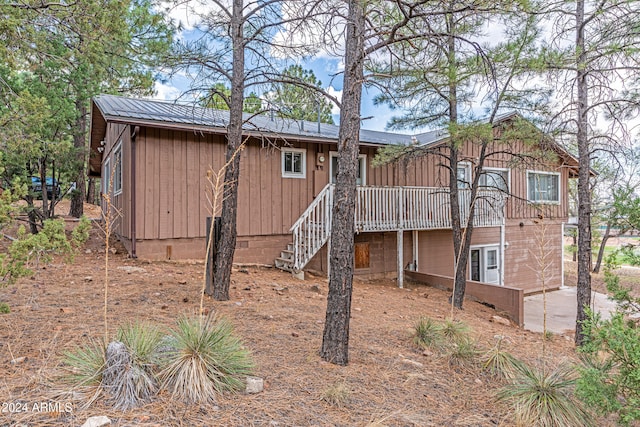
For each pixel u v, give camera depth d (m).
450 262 13.33
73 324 4.04
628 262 3.47
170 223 8.63
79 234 3.75
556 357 5.59
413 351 4.64
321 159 10.57
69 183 13.18
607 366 3.21
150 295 5.58
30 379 2.76
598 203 7.05
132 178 8.23
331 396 3.10
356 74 4.02
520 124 7.91
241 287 6.89
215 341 3.21
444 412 3.23
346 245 3.94
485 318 8.23
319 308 6.00
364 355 4.25
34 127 6.45
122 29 6.30
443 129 7.94
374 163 9.16
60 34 5.86
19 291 5.25
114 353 2.77
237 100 6.00
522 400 3.44
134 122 7.79
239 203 9.41
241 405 2.80
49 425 2.26
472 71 6.79
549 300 13.12
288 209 10.12
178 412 2.57
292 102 7.37
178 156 8.72
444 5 4.34
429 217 11.07
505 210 13.61
